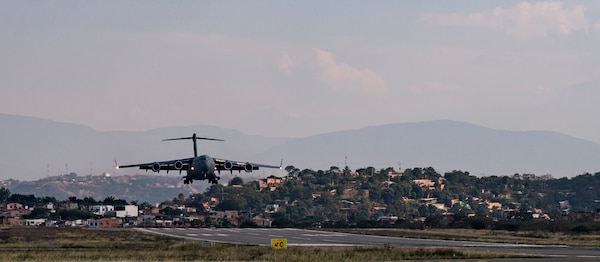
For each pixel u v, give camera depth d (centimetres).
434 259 18100
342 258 17838
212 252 19975
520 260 17938
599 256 19625
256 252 19675
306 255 18600
